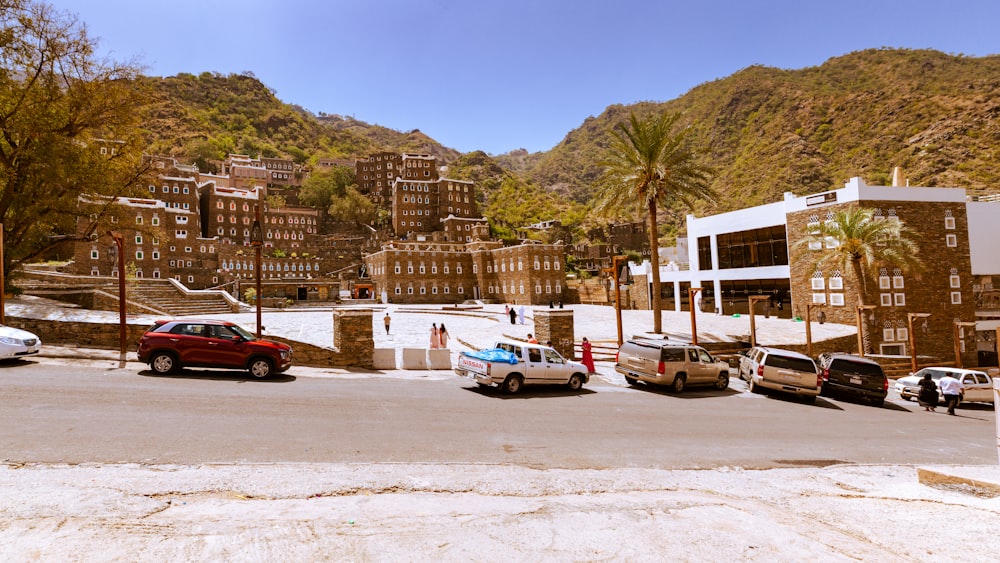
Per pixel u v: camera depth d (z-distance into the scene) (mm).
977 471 8477
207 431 8977
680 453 9883
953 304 41438
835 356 20594
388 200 159250
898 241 34688
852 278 40000
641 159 29844
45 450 7391
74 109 24062
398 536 4891
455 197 136500
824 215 42750
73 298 30047
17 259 26109
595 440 10422
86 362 15227
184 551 4340
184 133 186250
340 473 7184
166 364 14188
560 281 71000
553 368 16344
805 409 16547
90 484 6082
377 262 75750
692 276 56781
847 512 6434
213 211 104438
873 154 133000
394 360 19406
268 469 7176
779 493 7359
